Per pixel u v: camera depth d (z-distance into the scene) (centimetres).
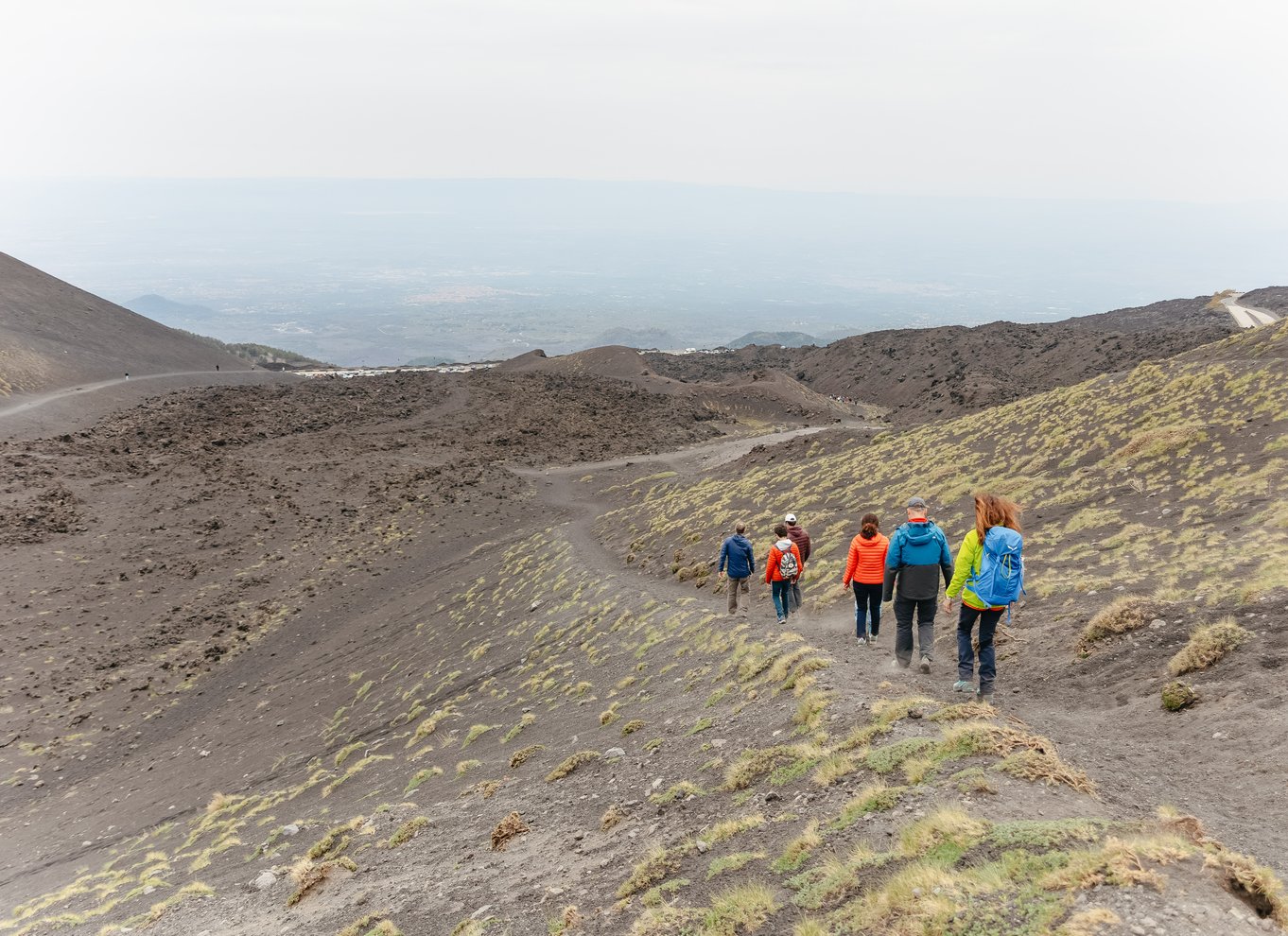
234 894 1524
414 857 1331
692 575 3088
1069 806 697
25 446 7906
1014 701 1141
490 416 11269
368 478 8006
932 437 4753
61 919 1806
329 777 2391
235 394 11312
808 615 2055
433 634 3884
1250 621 1140
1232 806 717
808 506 3844
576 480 8400
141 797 3056
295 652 4628
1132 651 1212
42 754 3681
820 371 18838
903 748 880
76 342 13250
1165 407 3291
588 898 889
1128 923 470
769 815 894
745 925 666
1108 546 2033
